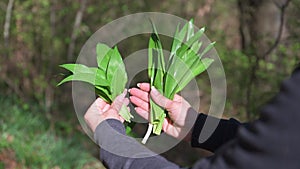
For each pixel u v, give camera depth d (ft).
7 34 26.45
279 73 21.75
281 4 22.26
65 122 24.73
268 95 21.67
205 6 26.53
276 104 3.14
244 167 3.21
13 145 20.43
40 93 26.14
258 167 3.15
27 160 19.92
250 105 21.93
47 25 26.68
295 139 3.06
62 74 5.31
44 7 26.53
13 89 26.18
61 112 25.61
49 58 26.71
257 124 3.21
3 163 19.53
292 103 3.09
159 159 4.00
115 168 4.12
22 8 26.35
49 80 26.21
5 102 24.45
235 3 25.95
